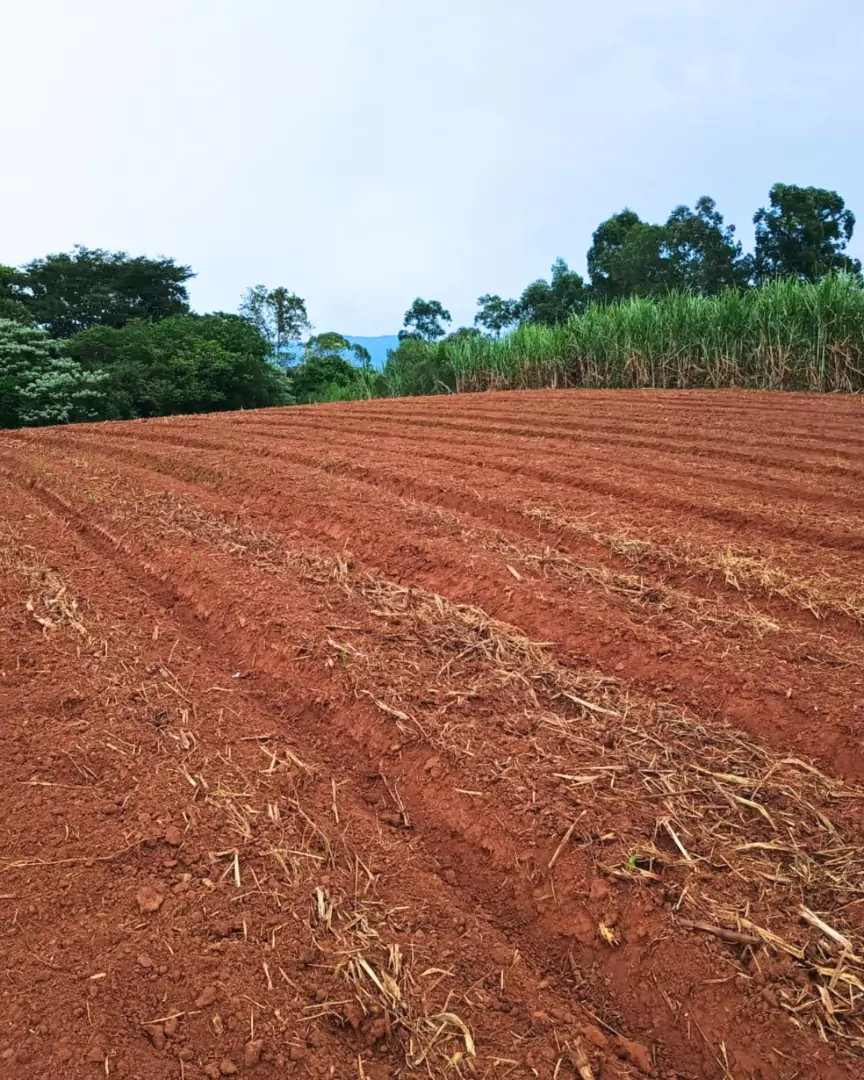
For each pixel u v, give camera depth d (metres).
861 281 12.57
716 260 30.12
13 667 3.52
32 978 1.93
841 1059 1.80
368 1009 1.92
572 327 16.45
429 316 39.56
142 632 4.01
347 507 5.78
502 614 4.12
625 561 4.73
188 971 1.98
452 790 2.74
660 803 2.62
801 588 4.17
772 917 2.17
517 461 7.17
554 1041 1.88
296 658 3.63
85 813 2.57
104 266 36.38
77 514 6.14
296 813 2.64
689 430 8.58
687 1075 1.85
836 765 2.82
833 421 9.01
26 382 18.45
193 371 23.12
